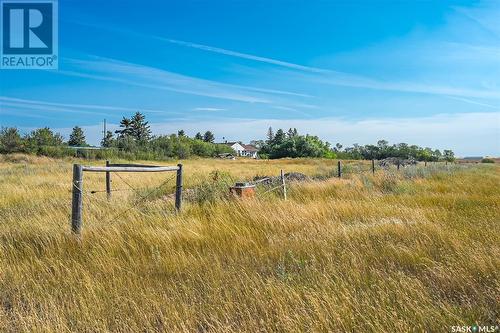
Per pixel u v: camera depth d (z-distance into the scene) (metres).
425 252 5.13
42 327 3.40
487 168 30.23
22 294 4.20
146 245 5.75
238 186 9.48
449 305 3.62
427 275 4.50
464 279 4.21
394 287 4.02
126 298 3.94
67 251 5.51
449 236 5.67
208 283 4.31
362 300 3.73
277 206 8.11
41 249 5.66
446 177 17.42
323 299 3.77
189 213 7.84
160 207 8.17
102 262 4.96
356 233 6.07
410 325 3.34
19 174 19.28
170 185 13.56
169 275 4.73
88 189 12.26
